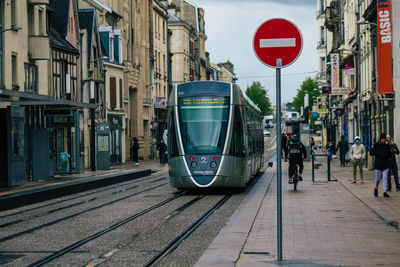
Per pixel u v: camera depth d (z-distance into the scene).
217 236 11.66
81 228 13.91
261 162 36.00
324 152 69.19
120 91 57.97
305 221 13.81
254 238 11.41
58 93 40.69
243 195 21.77
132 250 10.80
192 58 98.50
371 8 37.94
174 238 12.09
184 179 21.52
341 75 61.69
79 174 35.91
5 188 26.08
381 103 36.81
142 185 28.44
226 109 21.86
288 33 8.70
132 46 63.97
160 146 50.25
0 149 27.38
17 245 11.69
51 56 39.59
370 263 8.82
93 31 50.62
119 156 56.09
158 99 72.44
